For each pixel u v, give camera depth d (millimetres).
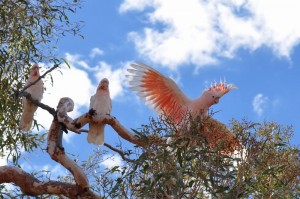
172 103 11047
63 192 9570
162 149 8570
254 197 8820
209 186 8562
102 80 9688
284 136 9312
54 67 10031
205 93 10906
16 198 10141
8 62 11109
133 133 9461
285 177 8977
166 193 8539
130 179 8648
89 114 9422
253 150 8734
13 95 10555
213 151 8648
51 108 9867
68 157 9570
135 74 11367
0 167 9734
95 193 9562
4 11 10969
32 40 11414
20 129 10453
